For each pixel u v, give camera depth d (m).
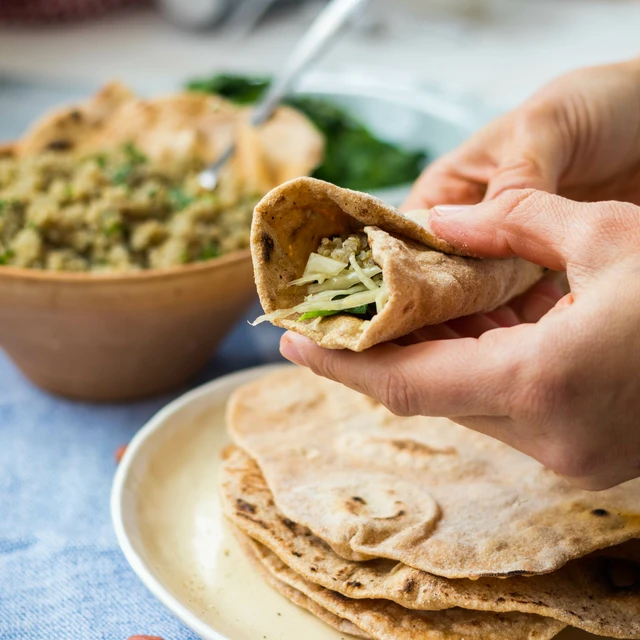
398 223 0.39
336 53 1.22
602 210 0.38
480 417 0.38
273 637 0.41
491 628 0.39
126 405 0.58
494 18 1.40
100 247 0.55
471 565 0.39
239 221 0.58
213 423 0.52
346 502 0.42
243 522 0.43
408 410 0.38
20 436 0.55
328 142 0.83
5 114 0.91
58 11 1.28
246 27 1.30
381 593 0.39
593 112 0.49
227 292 0.54
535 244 0.39
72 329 0.52
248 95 0.90
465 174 0.50
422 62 1.18
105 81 1.04
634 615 0.39
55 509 0.50
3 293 0.50
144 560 0.43
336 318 0.38
